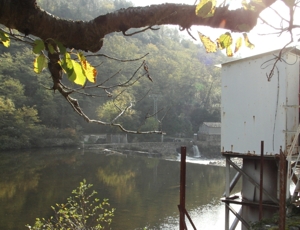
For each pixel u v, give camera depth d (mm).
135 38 85312
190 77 65562
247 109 8227
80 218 7426
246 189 8453
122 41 72000
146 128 51281
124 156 38125
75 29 1444
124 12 1492
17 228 12141
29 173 24016
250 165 8414
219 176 25125
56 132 48125
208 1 1316
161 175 25188
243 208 8531
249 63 8227
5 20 1315
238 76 8430
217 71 69812
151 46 81375
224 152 8555
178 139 53312
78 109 1804
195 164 32812
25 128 43500
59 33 1416
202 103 65062
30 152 38625
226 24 1521
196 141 50375
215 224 13398
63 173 24562
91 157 35594
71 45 1487
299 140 8086
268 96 7891
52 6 77500
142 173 26016
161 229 12578
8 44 1549
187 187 20672
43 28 1371
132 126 52219
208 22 1534
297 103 7906
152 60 63375
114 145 47688
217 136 51719
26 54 54938
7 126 42625
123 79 52219
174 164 32469
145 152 45375
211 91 65812
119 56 59312
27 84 53219
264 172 8195
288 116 7684
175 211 15039
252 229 6098
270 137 7820
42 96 51719
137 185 21016
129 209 15219
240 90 8375
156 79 60969
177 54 82375
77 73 1364
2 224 12555
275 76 7781
